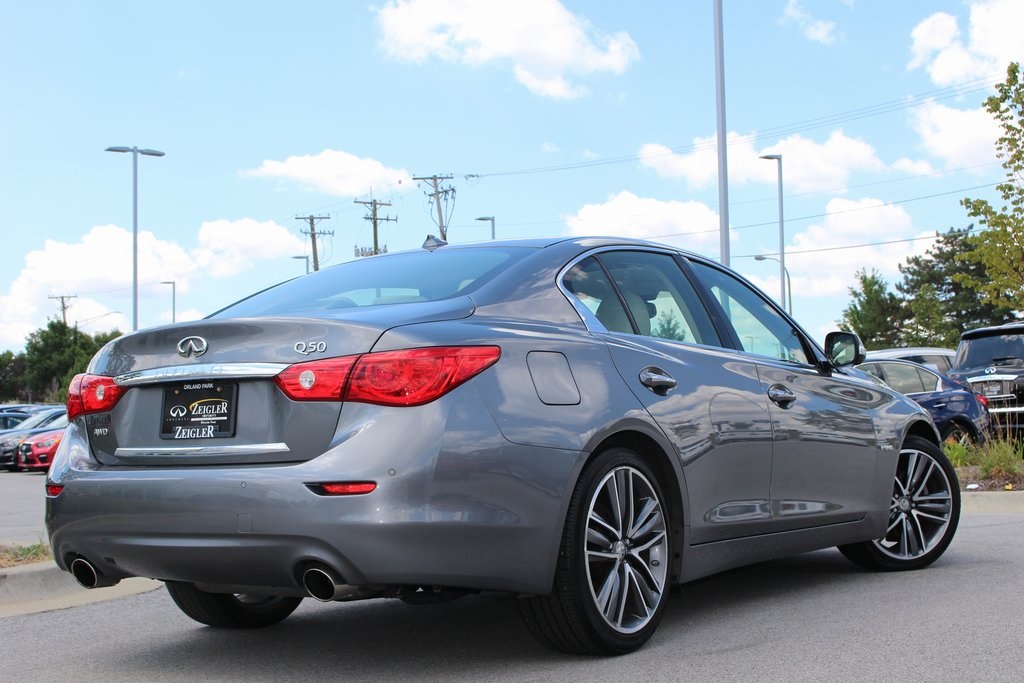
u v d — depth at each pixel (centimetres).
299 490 333
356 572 331
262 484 337
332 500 330
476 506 345
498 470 350
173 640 458
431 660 399
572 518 374
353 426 338
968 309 6844
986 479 1015
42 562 612
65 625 500
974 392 1317
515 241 454
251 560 342
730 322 498
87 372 401
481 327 372
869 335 6750
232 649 436
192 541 348
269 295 455
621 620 395
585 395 389
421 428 339
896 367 1370
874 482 545
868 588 527
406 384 341
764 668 373
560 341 394
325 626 476
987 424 1273
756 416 468
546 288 414
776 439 478
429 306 379
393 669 388
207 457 357
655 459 422
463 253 447
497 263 423
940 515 589
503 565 352
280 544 335
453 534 338
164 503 352
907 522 579
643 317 448
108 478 368
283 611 484
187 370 367
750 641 416
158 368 375
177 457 364
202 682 383
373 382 340
